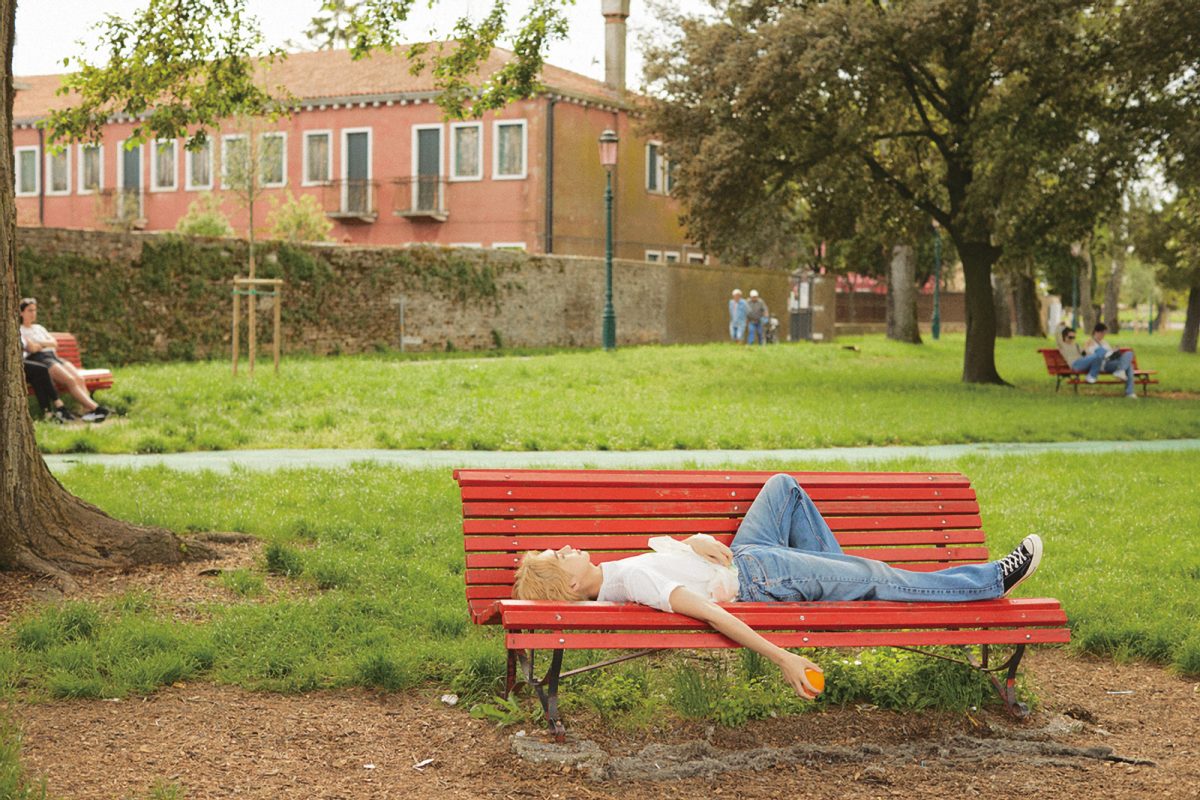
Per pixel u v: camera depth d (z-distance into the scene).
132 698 5.26
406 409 16.86
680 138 24.70
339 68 44.59
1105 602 6.98
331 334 28.61
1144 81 22.17
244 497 9.94
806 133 24.00
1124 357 23.38
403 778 4.49
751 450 14.66
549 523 5.45
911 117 27.41
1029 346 42.34
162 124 12.87
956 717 5.28
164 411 15.52
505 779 4.50
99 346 22.98
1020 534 9.11
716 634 4.77
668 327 40.03
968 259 25.75
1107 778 4.63
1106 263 68.56
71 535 7.31
